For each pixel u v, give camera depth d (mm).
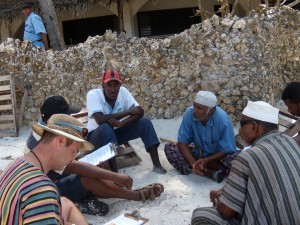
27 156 2277
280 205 2617
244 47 6152
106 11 13539
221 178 4691
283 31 7336
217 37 6242
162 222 3926
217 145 4770
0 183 2150
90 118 4996
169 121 6539
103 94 5023
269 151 2695
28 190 2049
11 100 6812
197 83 6449
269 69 6566
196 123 4777
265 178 2645
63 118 2420
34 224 1990
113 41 6676
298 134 3539
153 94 6629
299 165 2666
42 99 7043
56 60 6934
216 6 13375
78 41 13914
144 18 13539
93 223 3973
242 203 2729
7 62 7059
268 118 2943
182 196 4414
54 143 2281
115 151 4422
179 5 13430
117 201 4324
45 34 8055
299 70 7695
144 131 5000
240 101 6262
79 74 6832
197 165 4633
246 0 10523
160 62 6516
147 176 4930
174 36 6441
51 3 8227
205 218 2996
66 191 4078
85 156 4426
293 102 3967
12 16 12180
